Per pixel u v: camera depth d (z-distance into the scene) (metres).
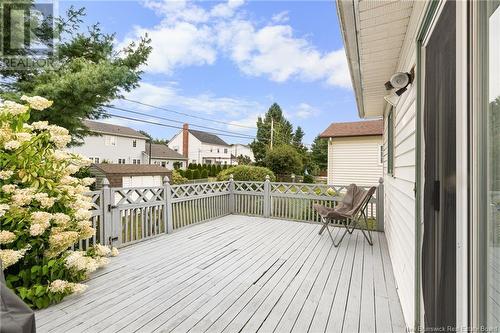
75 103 5.36
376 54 2.92
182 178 16.86
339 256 3.62
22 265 2.37
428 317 1.53
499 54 0.84
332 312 2.23
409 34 2.27
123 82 5.77
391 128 4.11
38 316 2.14
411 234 2.12
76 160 2.83
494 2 0.85
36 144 2.49
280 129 27.45
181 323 2.07
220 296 2.49
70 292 2.39
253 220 5.88
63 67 5.52
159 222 4.58
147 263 3.31
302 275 2.98
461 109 0.96
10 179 2.41
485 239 0.86
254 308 2.29
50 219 2.40
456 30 1.00
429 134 1.54
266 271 3.09
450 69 1.12
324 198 5.62
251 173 8.88
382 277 2.94
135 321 2.09
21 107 2.44
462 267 0.94
